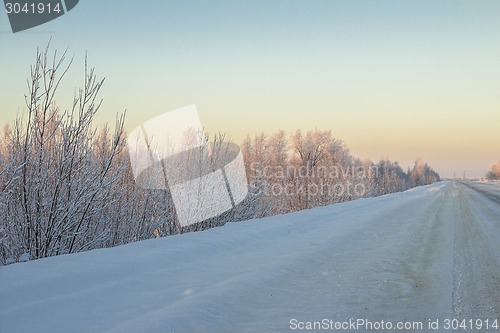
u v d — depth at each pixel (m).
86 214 9.05
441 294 6.36
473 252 10.05
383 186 73.12
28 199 8.30
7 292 5.08
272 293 6.32
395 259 9.34
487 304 5.80
